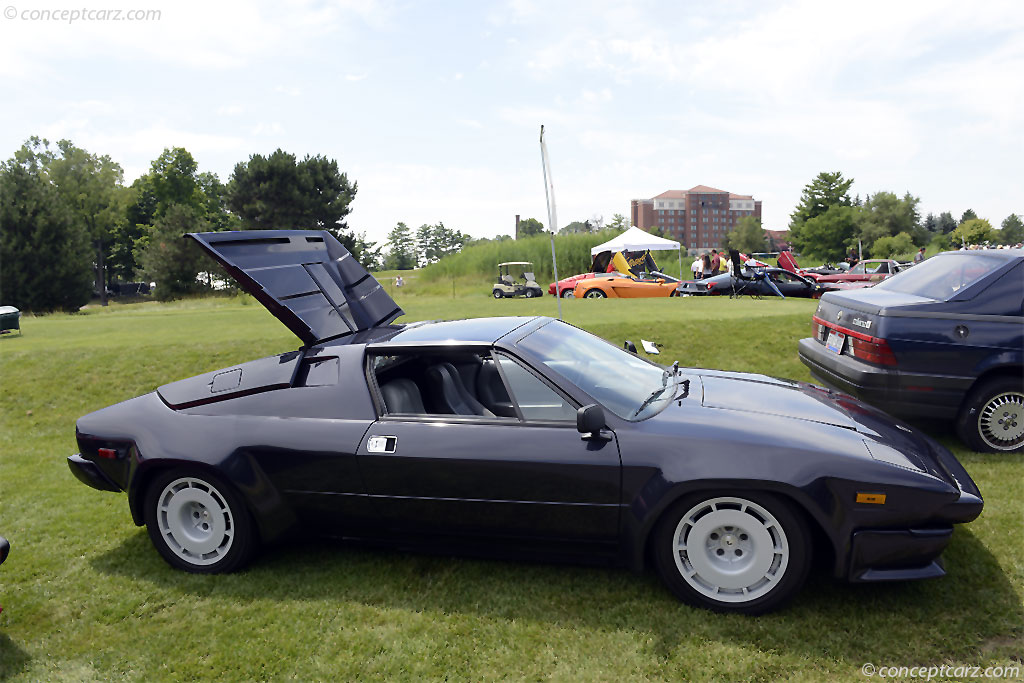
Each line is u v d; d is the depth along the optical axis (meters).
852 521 2.82
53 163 72.75
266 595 3.40
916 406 5.05
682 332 9.41
